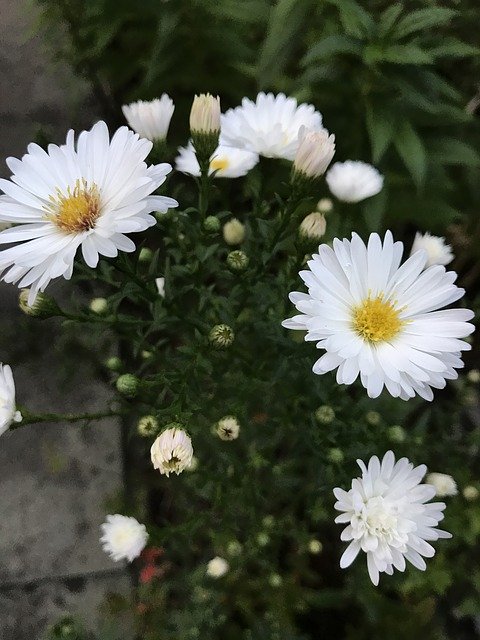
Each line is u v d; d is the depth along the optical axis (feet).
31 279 0.31
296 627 0.56
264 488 0.55
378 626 0.56
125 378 0.40
